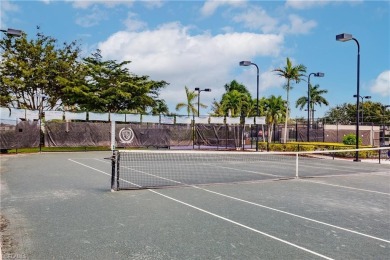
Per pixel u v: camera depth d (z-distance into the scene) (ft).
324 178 50.26
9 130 84.53
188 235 21.74
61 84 124.06
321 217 26.55
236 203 31.37
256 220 25.45
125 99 135.74
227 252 18.79
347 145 96.89
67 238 21.04
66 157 79.36
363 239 21.26
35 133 90.12
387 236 21.89
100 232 22.27
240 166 66.28
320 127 149.07
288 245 20.02
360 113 254.68
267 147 108.47
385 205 31.19
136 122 107.86
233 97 178.19
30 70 119.24
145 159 78.59
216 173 54.34
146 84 142.41
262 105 160.35
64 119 95.96
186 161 75.15
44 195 34.30
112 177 37.01
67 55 132.36
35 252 18.70
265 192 37.37
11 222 24.53
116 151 38.09
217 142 117.50
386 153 94.17
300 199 33.60
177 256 18.17
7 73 121.39
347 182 46.14
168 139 111.86
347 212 28.30
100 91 134.21
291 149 104.68
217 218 25.94
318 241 20.79
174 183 43.39
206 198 33.58
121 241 20.53
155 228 23.22
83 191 36.73
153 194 35.45
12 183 41.27
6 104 119.24
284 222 24.98
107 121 113.09
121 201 31.81
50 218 25.66
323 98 211.82
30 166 59.26
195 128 115.96
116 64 138.41
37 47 124.16
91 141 100.63
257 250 19.13
